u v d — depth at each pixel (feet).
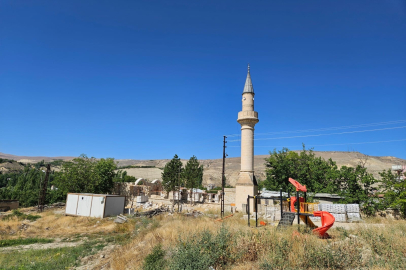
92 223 105.09
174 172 156.04
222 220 79.71
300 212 55.01
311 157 132.77
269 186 129.80
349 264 32.07
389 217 85.97
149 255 42.42
